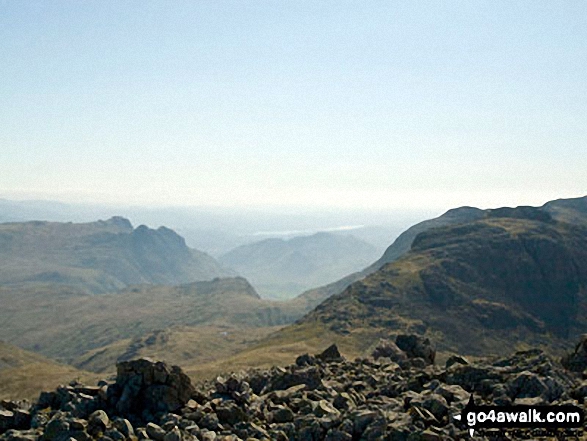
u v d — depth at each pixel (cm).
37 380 17825
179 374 4131
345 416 3594
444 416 3528
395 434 3225
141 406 4003
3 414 4025
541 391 3797
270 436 3459
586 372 4531
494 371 4247
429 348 6994
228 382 4394
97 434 3494
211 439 3356
